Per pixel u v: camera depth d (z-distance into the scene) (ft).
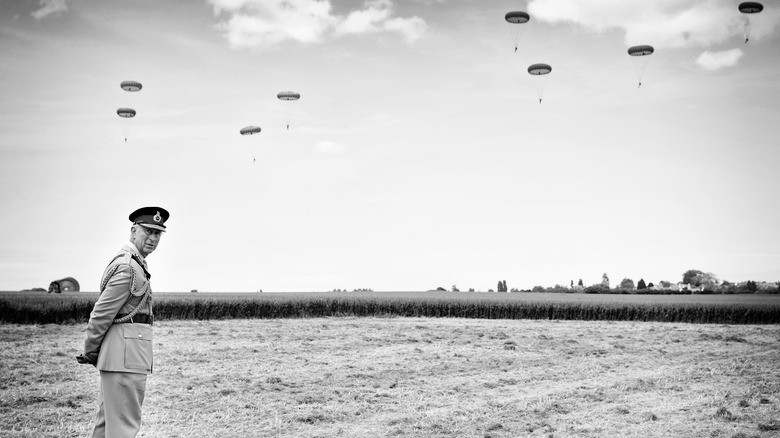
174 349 74.18
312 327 111.65
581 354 77.71
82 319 111.65
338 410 43.55
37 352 68.49
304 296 164.45
